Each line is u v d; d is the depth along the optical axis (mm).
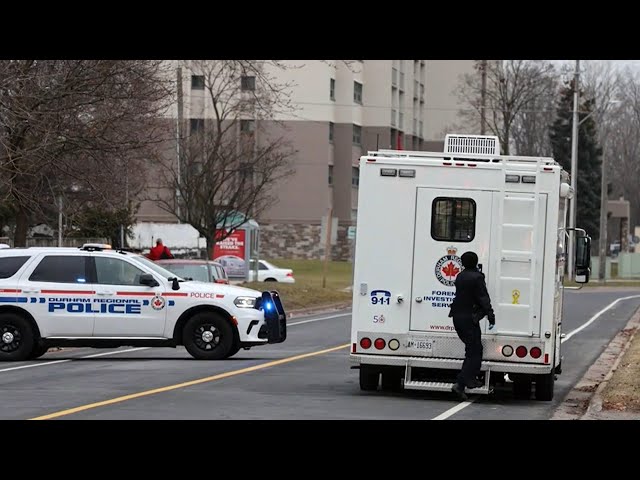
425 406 24719
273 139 117125
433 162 25578
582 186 142625
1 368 32500
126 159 46625
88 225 67438
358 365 26516
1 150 42656
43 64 41406
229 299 35594
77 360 35719
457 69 146125
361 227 25906
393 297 25766
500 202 25219
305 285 80375
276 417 22125
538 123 161375
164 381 28516
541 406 25672
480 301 24547
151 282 35438
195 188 67500
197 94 86875
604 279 119250
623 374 30703
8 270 35438
